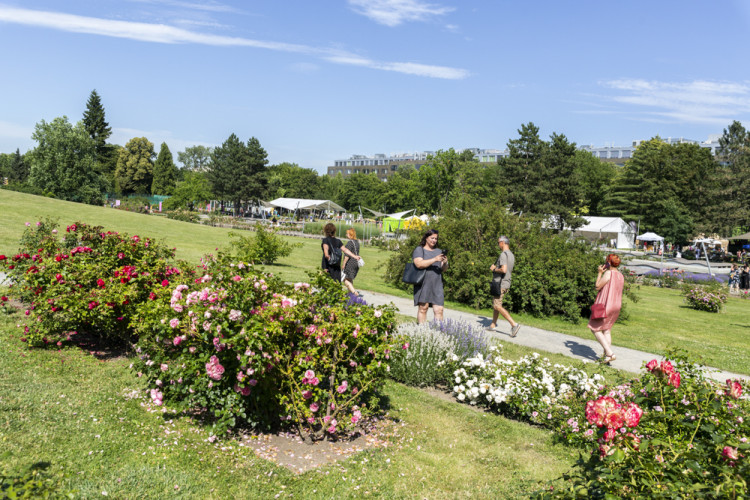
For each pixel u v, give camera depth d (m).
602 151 157.50
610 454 2.87
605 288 8.60
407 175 115.31
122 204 66.56
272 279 4.95
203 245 24.77
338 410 4.53
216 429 4.35
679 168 73.31
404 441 4.79
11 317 7.36
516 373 6.06
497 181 69.81
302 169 122.75
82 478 3.42
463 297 14.40
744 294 27.44
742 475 2.62
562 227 61.16
